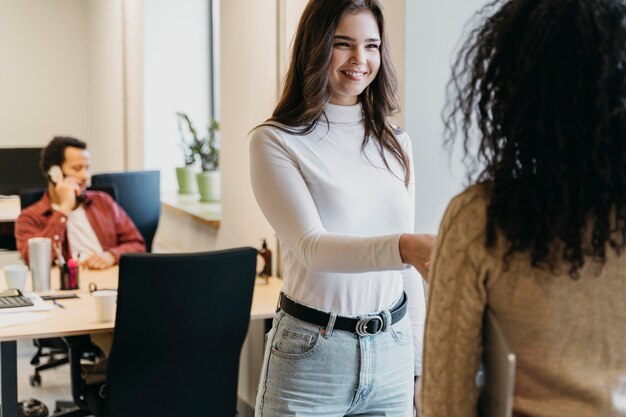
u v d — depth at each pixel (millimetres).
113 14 6324
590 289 1042
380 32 1901
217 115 5840
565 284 1042
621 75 990
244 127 3613
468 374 1120
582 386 1052
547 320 1052
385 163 1932
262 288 3268
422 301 2059
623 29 990
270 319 3145
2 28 7113
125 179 4527
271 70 3289
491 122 1062
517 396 1091
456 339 1113
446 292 1113
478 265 1083
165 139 5812
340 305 1826
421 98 2541
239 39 3631
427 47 2531
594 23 988
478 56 1078
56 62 7312
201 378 2613
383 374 1883
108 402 2537
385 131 1944
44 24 7242
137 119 5859
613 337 1054
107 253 3643
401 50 2516
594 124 989
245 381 3686
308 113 1840
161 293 2447
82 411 3299
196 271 2461
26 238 3607
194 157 5484
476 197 1094
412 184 2029
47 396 4035
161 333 2500
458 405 1126
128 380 2535
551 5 1006
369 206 1877
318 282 1820
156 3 5707
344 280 1822
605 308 1046
